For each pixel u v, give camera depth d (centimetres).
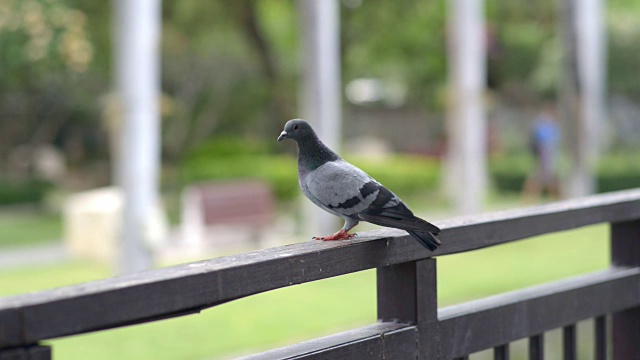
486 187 2652
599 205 376
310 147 325
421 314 296
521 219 334
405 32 2638
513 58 3262
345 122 3597
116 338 863
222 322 932
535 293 347
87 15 2225
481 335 318
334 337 278
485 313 320
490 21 3095
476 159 1711
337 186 310
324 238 311
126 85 1234
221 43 2664
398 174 2458
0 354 189
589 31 1869
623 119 3441
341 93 3073
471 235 313
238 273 233
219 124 2989
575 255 1395
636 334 406
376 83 3597
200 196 1534
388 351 284
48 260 1398
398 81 3344
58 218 2094
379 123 3597
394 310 300
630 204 395
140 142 1236
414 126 3553
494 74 3319
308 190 322
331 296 1077
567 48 1878
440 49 2722
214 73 2759
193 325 917
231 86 2830
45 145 2862
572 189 1892
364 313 970
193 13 2373
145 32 1231
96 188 2795
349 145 3509
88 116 2797
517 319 333
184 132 2800
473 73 1703
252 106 2889
